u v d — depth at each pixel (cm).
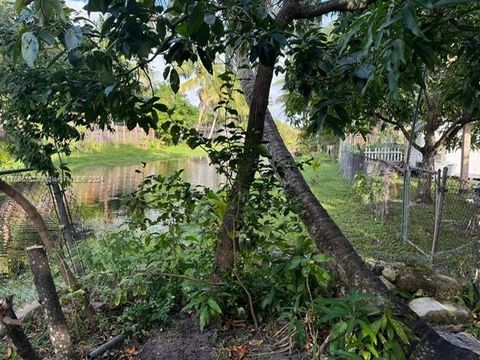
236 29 185
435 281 294
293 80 244
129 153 1973
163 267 262
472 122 687
